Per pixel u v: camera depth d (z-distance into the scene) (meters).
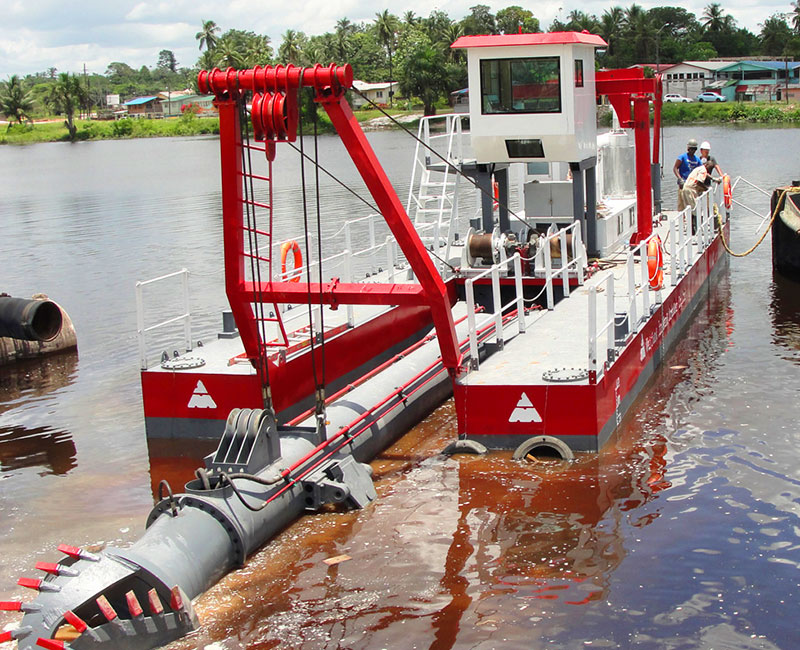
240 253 10.79
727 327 16.81
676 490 9.89
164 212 39.38
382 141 80.81
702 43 147.38
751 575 8.16
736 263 23.14
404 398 12.30
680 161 22.39
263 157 66.81
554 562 8.51
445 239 19.66
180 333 18.41
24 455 12.15
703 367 14.34
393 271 16.94
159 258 27.34
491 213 17.06
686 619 7.54
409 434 12.43
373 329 15.01
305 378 13.02
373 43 161.25
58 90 168.00
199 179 56.91
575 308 14.37
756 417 12.01
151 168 69.94
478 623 7.56
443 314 10.81
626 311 13.85
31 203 46.19
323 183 46.75
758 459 10.63
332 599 8.03
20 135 156.75
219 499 8.75
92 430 13.05
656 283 14.28
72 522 9.97
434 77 115.44
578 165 16.17
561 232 14.91
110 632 7.14
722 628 7.40
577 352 11.99
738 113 86.88
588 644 7.24
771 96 111.00
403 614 7.74
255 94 9.88
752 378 13.67
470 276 16.81
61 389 15.16
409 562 8.62
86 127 163.62
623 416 12.01
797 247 20.66
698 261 18.31
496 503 9.75
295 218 33.34
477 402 10.98
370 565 8.60
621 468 10.48
